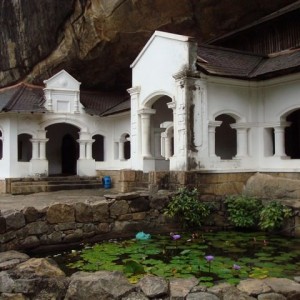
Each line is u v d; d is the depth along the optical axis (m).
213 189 12.37
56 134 23.02
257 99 13.49
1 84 22.91
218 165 12.64
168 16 16.94
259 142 13.40
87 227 9.88
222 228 11.06
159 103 15.61
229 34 16.73
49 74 21.41
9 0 20.34
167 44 13.17
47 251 9.19
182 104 12.30
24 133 19.02
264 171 13.14
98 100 21.97
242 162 13.09
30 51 20.84
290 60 12.85
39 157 19.36
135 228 10.57
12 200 13.65
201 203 11.05
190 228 10.91
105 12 17.31
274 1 15.92
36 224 9.13
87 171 20.47
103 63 20.58
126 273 6.45
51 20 19.39
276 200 10.70
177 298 5.30
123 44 18.92
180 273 6.75
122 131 20.14
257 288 5.46
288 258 7.76
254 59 14.52
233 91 13.17
